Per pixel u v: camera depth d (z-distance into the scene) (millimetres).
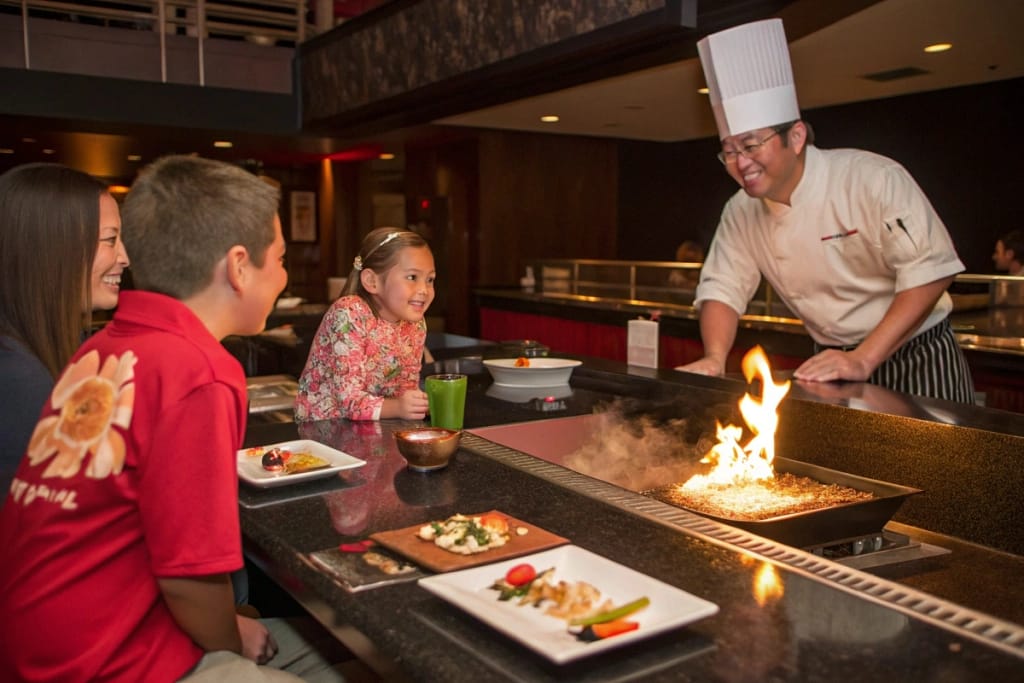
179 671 1071
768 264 2607
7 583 1038
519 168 9164
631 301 6527
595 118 7988
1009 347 4000
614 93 6703
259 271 1132
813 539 1312
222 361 1052
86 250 1711
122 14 7281
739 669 767
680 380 2160
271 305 1175
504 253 9195
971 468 1465
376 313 2152
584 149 9523
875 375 2537
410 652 815
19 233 1661
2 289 1673
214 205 1077
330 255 11602
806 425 1794
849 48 5289
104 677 1012
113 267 1910
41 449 1069
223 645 1099
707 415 2000
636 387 2246
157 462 994
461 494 1312
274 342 4172
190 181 1088
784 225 2459
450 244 9406
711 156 9539
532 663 789
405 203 10141
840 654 793
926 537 1500
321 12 8633
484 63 5535
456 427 1827
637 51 4609
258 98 7887
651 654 798
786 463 1627
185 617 1035
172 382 1010
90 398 1045
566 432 1998
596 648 759
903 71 6070
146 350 1035
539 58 4984
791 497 1444
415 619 883
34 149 9156
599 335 6504
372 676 1342
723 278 2703
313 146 9219
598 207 9688
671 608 851
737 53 2191
